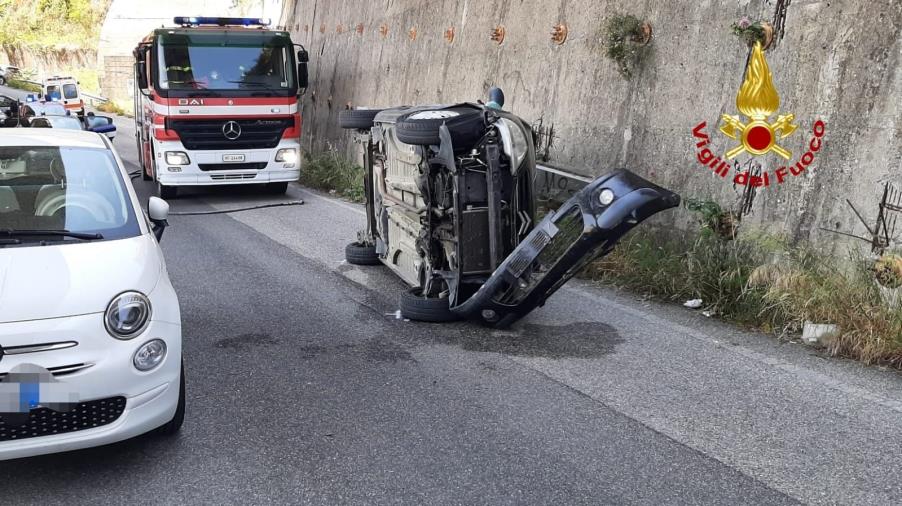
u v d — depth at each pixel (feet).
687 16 25.90
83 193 14.97
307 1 72.13
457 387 15.85
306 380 16.21
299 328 19.88
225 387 15.79
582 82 31.42
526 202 19.61
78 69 173.27
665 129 26.58
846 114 20.22
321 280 25.11
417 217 21.33
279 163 44.14
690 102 25.46
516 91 36.55
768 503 11.31
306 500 11.37
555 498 11.44
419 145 19.62
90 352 11.46
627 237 25.91
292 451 12.96
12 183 14.98
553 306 22.04
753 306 20.39
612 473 12.21
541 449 13.05
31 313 11.37
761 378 16.35
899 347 16.99
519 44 36.60
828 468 12.39
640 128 27.81
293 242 31.65
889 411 14.62
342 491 11.64
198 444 13.23
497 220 18.75
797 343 18.67
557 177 31.48
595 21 30.91
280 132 43.88
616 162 28.89
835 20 20.71
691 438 13.47
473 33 41.14
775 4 22.43
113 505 11.24
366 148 26.37
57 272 12.26
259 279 25.11
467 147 18.66
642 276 23.56
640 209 16.53
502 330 19.77
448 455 12.81
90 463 12.51
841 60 20.45
